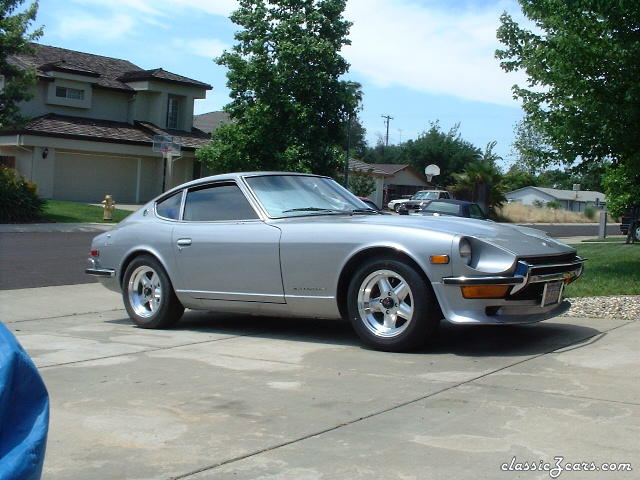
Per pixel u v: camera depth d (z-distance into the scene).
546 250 5.87
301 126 24.47
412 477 3.27
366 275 5.86
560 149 11.09
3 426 1.95
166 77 33.66
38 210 23.47
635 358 5.46
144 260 7.29
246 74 24.20
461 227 5.92
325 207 6.91
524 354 5.70
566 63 10.19
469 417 4.09
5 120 23.14
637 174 10.94
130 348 6.23
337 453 3.59
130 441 3.83
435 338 6.42
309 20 24.27
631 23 9.91
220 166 25.31
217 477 3.33
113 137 30.64
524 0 11.10
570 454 3.50
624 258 14.54
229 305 6.73
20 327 7.46
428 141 64.31
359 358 5.68
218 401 4.54
